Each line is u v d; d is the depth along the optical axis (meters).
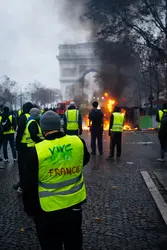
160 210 5.87
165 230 5.12
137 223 5.41
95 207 6.23
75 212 3.21
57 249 3.20
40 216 3.20
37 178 3.19
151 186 7.63
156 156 12.59
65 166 3.24
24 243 4.69
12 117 11.77
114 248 4.49
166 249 4.45
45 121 3.32
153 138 20.42
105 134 23.55
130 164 10.84
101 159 11.99
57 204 3.15
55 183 3.19
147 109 36.81
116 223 5.41
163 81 43.62
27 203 3.28
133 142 17.97
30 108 7.60
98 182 8.26
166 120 11.09
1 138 10.88
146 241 4.72
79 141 3.39
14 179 8.86
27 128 6.95
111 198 6.83
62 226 3.15
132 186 7.84
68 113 12.86
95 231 5.08
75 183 3.29
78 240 3.24
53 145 3.24
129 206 6.29
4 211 6.08
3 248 4.53
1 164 11.43
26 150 7.13
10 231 5.12
